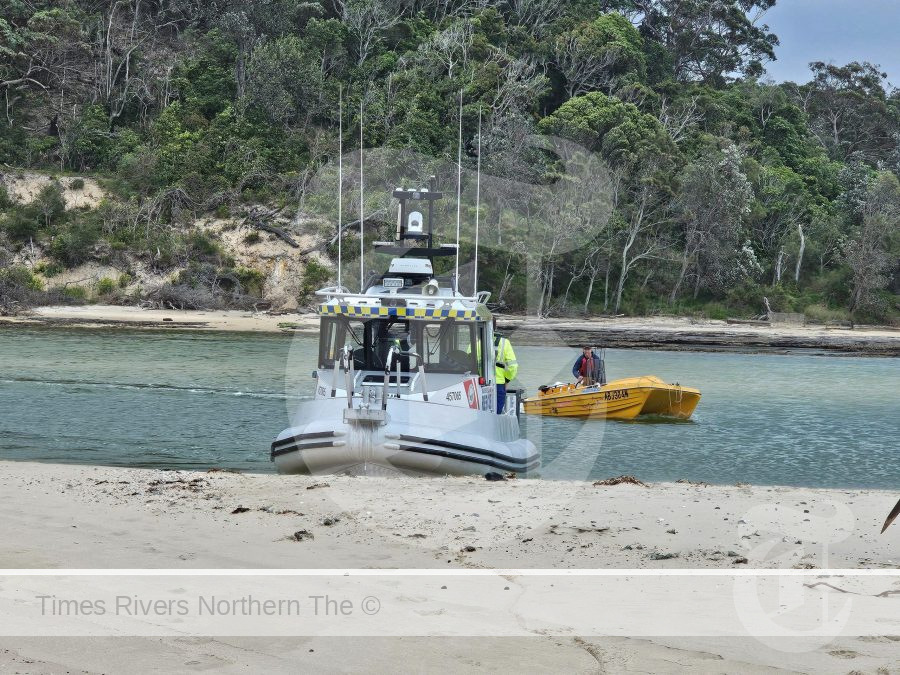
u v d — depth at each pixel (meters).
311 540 7.11
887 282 86.75
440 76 94.69
